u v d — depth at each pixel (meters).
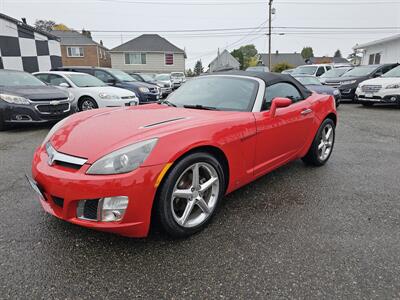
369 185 3.21
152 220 2.06
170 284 1.72
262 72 3.27
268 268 1.86
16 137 5.42
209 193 2.36
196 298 1.62
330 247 2.07
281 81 3.22
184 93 3.27
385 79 9.38
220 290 1.68
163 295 1.64
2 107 5.64
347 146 4.91
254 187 3.14
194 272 1.82
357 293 1.65
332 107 3.84
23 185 3.10
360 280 1.75
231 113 2.61
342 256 1.97
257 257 1.96
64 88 7.26
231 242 2.13
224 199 2.84
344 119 7.61
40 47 13.59
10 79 6.39
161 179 1.93
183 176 2.13
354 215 2.54
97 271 1.82
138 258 1.95
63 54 31.52
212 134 2.23
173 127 2.13
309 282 1.73
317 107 3.55
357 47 22.92
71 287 1.68
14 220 2.38
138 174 1.85
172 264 1.89
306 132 3.40
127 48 33.09
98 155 1.90
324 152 3.86
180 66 34.12
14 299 1.59
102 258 1.94
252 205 2.72
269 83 3.03
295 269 1.85
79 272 1.81
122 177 1.82
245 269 1.85
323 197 2.90
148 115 2.54
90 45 31.94
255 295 1.64
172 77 24.19
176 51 33.59
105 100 7.46
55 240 2.12
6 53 11.87
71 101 6.55
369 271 1.82
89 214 1.89
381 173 3.59
